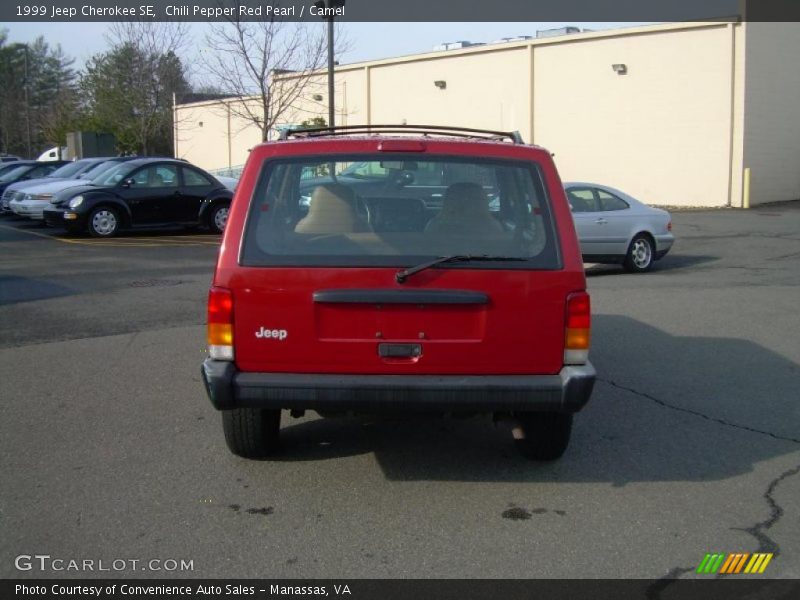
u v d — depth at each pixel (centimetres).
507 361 459
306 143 480
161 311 1021
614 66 2998
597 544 431
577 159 3161
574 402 456
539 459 546
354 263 454
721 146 2806
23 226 2109
